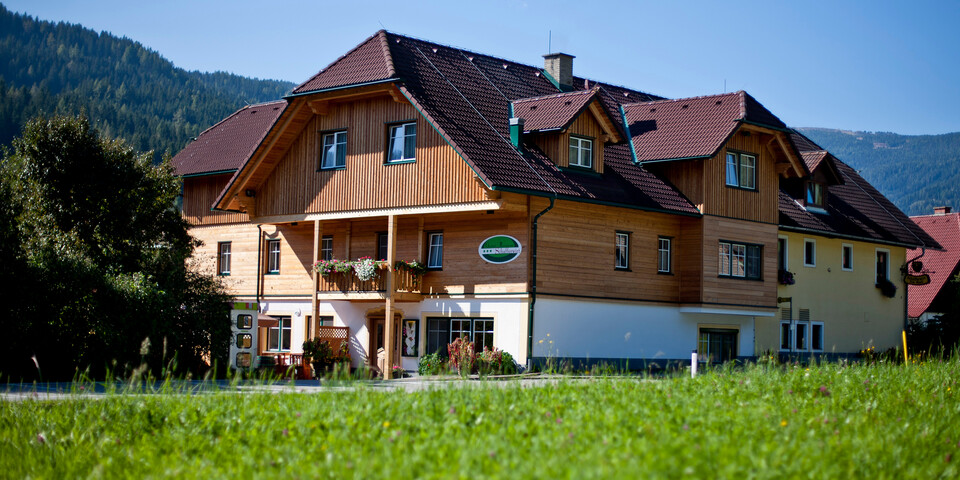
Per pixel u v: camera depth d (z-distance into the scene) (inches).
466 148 1081.4
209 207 1515.7
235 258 1456.7
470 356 1070.4
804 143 1694.1
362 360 1237.1
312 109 1238.9
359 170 1209.4
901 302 1642.5
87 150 1192.8
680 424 471.5
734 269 1290.6
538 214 1111.6
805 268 1455.5
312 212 1254.3
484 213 1149.1
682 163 1274.6
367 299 1190.9
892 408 564.1
